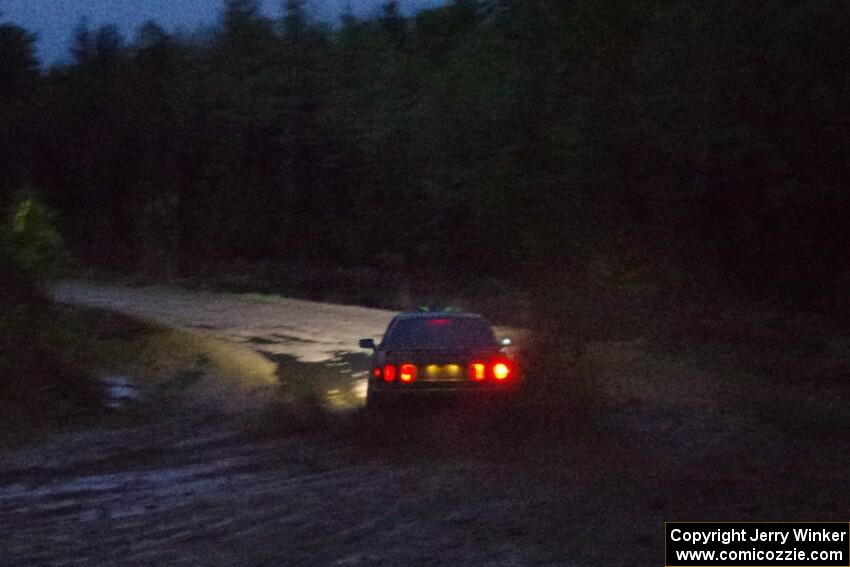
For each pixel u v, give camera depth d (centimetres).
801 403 1559
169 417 1620
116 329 2567
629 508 943
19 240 2084
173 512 971
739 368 1919
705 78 2019
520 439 1302
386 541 847
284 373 2005
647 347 2205
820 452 1210
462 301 3400
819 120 1841
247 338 2548
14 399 1642
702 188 2208
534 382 1532
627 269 2662
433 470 1135
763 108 1930
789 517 905
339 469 1161
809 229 2125
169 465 1229
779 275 2356
